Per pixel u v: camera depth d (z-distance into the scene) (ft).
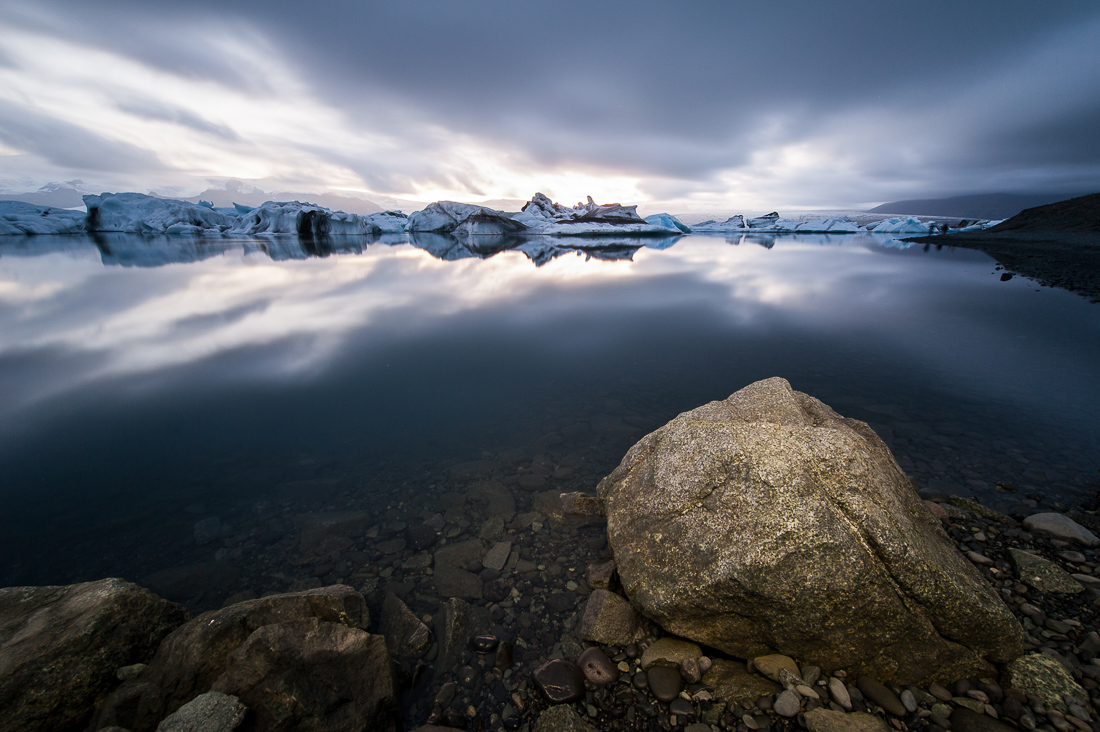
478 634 11.23
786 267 81.30
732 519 10.30
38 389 26.32
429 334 38.83
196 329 39.88
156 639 10.09
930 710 8.96
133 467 18.70
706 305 49.52
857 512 9.77
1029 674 9.12
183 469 18.54
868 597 9.00
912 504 11.82
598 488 15.58
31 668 8.48
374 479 17.94
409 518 15.70
